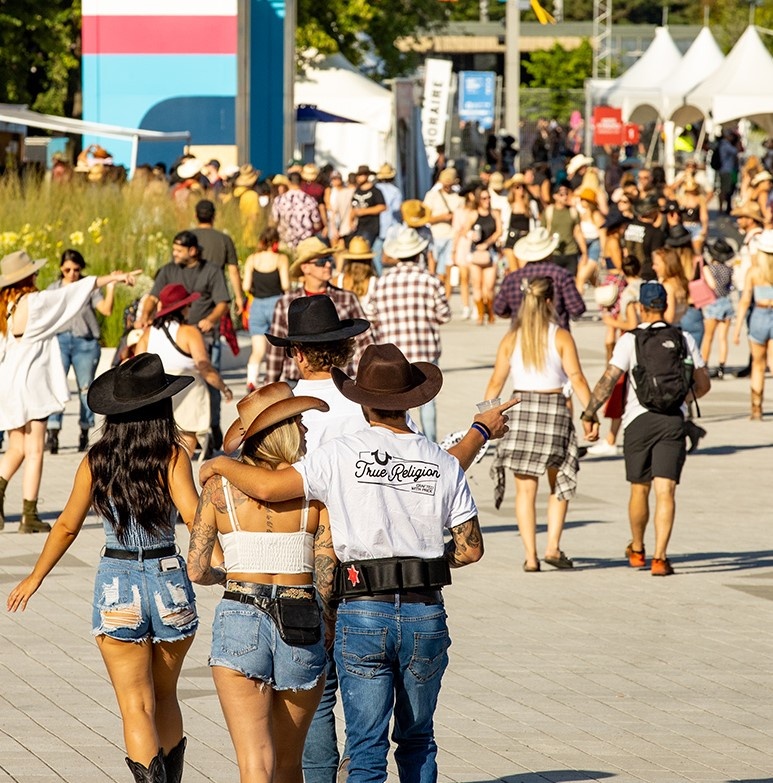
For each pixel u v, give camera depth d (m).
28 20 72.44
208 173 54.03
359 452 9.70
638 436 19.22
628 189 51.88
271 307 31.94
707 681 14.73
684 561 20.19
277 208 45.16
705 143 103.94
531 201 50.97
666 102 82.38
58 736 12.55
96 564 19.11
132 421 10.40
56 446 27.33
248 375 32.34
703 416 33.22
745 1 144.88
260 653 9.45
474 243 48.97
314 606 9.66
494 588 18.47
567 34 165.75
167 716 10.68
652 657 15.55
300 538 9.62
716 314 38.28
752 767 12.13
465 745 12.59
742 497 24.75
